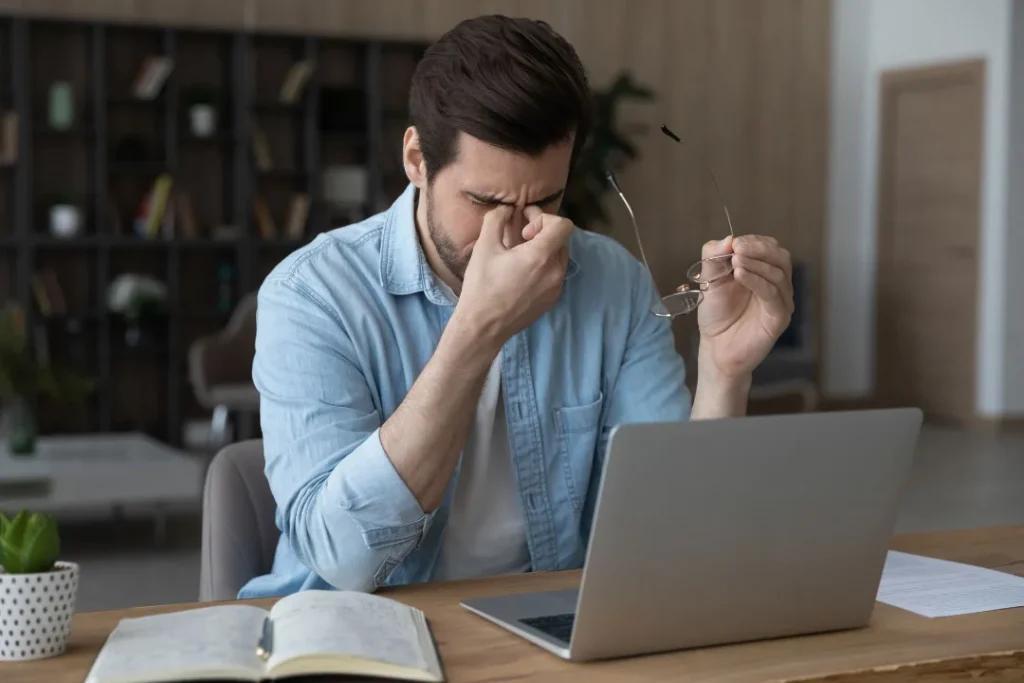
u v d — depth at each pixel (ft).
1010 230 29.19
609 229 30.17
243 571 5.74
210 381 22.43
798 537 3.94
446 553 5.52
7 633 3.70
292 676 3.56
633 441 3.60
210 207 26.45
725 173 31.48
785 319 5.33
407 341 5.44
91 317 24.73
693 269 5.43
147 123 25.86
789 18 31.91
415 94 4.91
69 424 25.34
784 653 3.89
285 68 27.12
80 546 16.98
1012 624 4.25
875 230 32.48
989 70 29.22
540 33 4.76
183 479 16.90
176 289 25.44
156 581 14.90
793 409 28.53
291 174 26.63
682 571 3.78
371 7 27.50
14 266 24.98
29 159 24.13
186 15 25.73
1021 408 29.73
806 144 32.30
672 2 30.68
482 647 3.92
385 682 3.54
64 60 25.13
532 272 4.48
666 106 30.76
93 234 25.07
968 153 29.81
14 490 16.02
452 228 4.87
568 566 5.68
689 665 3.75
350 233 5.62
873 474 4.01
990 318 29.55
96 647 3.86
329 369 5.16
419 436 4.58
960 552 5.41
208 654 3.51
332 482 4.66
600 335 5.85
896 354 32.14
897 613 4.39
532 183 4.70
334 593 4.14
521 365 5.61
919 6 30.91
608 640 3.76
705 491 3.74
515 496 5.61
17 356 17.58
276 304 5.30
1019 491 21.06
